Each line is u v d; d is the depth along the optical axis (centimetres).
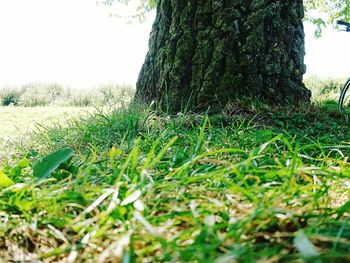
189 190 142
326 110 446
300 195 132
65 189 146
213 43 441
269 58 441
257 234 104
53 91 1709
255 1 439
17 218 136
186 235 106
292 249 97
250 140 259
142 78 514
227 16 436
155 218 117
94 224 128
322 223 108
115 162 209
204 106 430
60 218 126
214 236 97
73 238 121
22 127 546
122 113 388
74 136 341
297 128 368
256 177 141
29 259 115
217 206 120
